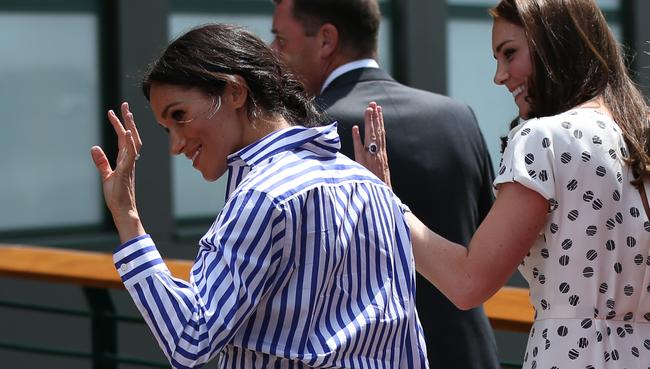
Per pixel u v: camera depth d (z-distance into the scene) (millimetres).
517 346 19031
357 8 9070
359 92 8930
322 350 5828
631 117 6812
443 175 8773
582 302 6660
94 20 22469
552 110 6965
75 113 22375
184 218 23156
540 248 6773
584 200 6617
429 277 6918
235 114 6062
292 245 5781
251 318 5820
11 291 21500
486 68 25719
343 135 8648
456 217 8812
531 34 6902
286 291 5812
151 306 5711
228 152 6074
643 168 6652
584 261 6641
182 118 6000
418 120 8836
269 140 6004
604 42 6953
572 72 6895
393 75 24938
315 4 9055
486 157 9266
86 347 21719
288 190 5797
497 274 6699
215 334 5629
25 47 21906
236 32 6152
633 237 6680
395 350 6211
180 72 5961
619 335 6684
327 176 6008
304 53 9172
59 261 11891
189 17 23062
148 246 5844
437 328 8648
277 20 9227
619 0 26641
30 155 22094
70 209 22438
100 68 22531
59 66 22219
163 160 22562
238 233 5715
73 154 22422
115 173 5949
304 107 6324
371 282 6113
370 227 6152
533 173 6602
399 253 6395
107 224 22812
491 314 9086
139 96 22391
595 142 6633
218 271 5707
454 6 25312
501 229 6672
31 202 22109
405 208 7078
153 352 21391
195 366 5645
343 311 5980
